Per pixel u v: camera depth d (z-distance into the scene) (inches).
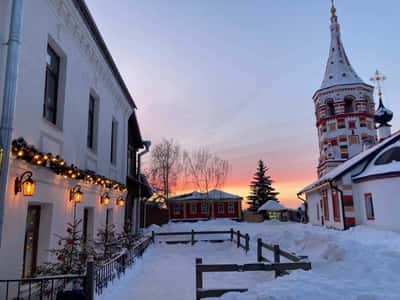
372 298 183.6
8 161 178.5
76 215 298.2
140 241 492.1
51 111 266.8
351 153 1168.2
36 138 225.3
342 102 1213.7
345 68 1270.9
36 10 227.6
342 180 743.7
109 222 452.8
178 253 557.0
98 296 246.7
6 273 186.4
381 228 629.0
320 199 999.0
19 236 199.6
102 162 400.8
